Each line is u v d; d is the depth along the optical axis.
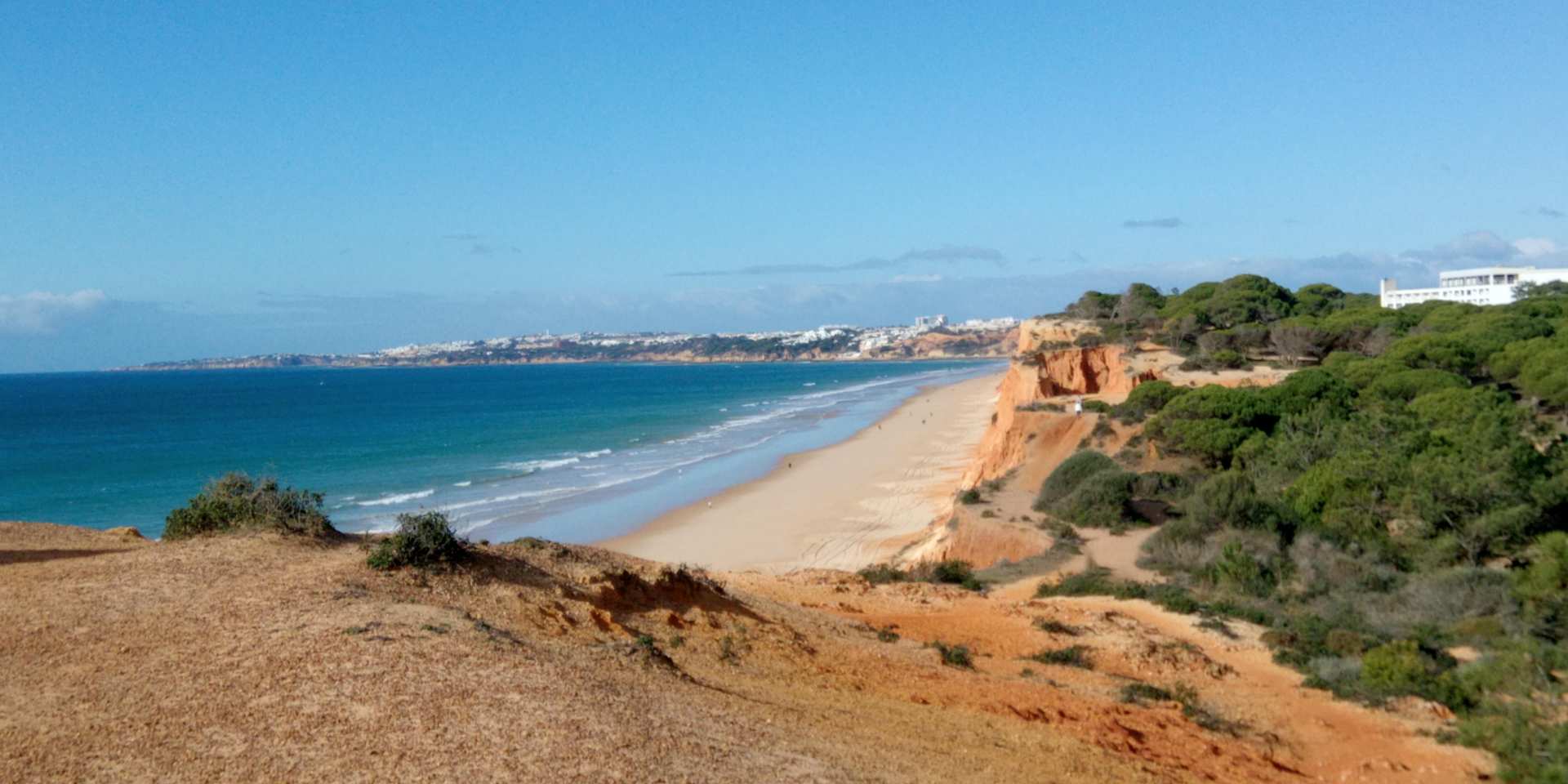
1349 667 18.89
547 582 16.38
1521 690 15.97
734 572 30.08
